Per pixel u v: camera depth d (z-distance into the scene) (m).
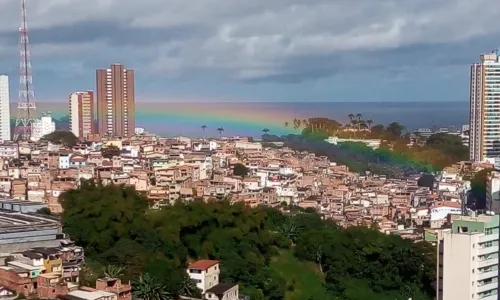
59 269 195.88
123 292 188.12
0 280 187.12
